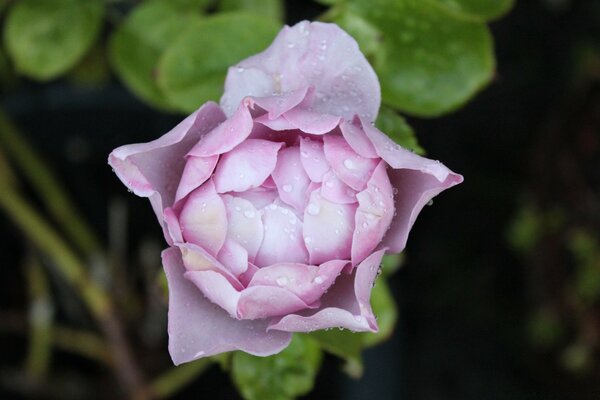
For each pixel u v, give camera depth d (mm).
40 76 387
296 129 292
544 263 459
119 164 282
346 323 281
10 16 383
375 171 283
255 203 293
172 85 340
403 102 341
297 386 333
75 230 435
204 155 286
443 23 331
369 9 332
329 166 290
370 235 285
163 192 292
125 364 420
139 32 378
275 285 285
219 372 445
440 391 489
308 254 292
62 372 449
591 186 458
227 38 338
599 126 463
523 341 487
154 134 472
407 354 489
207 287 287
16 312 451
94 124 473
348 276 290
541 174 466
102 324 424
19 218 410
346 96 300
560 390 474
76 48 386
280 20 378
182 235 289
